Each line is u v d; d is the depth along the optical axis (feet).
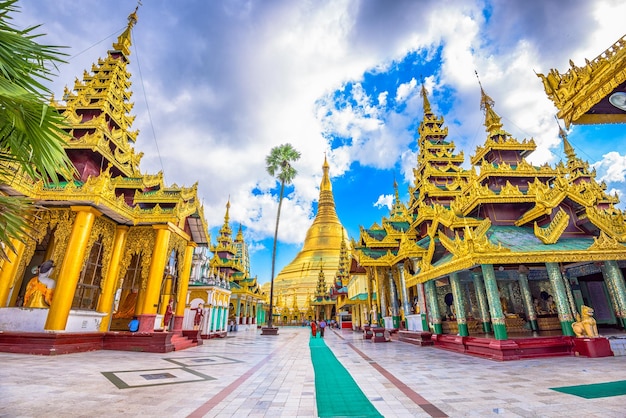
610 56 22.75
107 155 62.95
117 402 21.11
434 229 61.87
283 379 30.35
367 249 88.69
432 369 34.86
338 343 73.87
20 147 17.74
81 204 51.65
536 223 51.29
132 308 71.56
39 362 36.78
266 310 213.05
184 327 87.04
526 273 58.34
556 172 64.75
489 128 75.00
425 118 98.07
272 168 138.21
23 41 15.76
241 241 216.95
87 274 60.49
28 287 48.78
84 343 49.44
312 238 290.35
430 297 61.52
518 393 22.98
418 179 95.30
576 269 57.67
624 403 19.63
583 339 40.32
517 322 57.36
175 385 26.96
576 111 25.88
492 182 65.16
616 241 44.55
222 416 18.66
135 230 61.62
